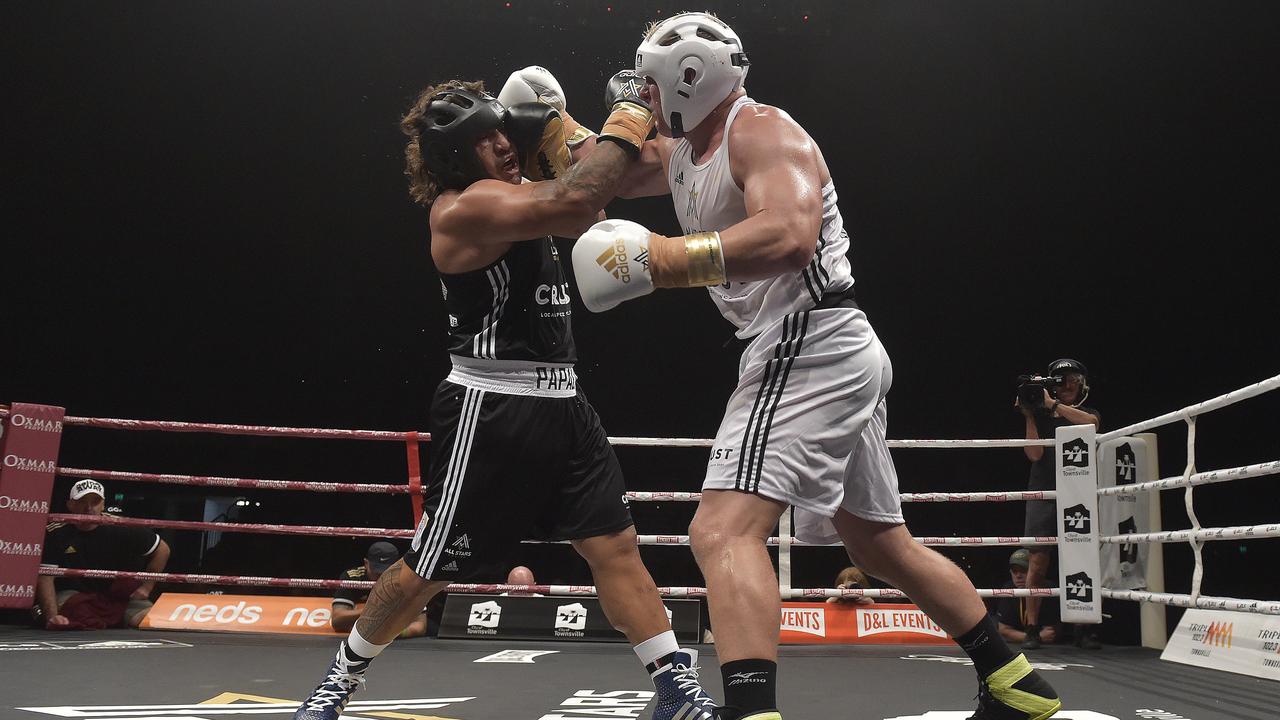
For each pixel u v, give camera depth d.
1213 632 3.73
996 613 5.14
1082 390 4.93
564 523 2.18
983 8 9.28
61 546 4.92
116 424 4.69
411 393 10.41
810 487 1.85
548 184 1.95
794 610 4.85
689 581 9.84
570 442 2.16
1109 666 3.70
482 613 4.63
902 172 10.34
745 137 1.81
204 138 9.73
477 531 2.08
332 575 9.91
